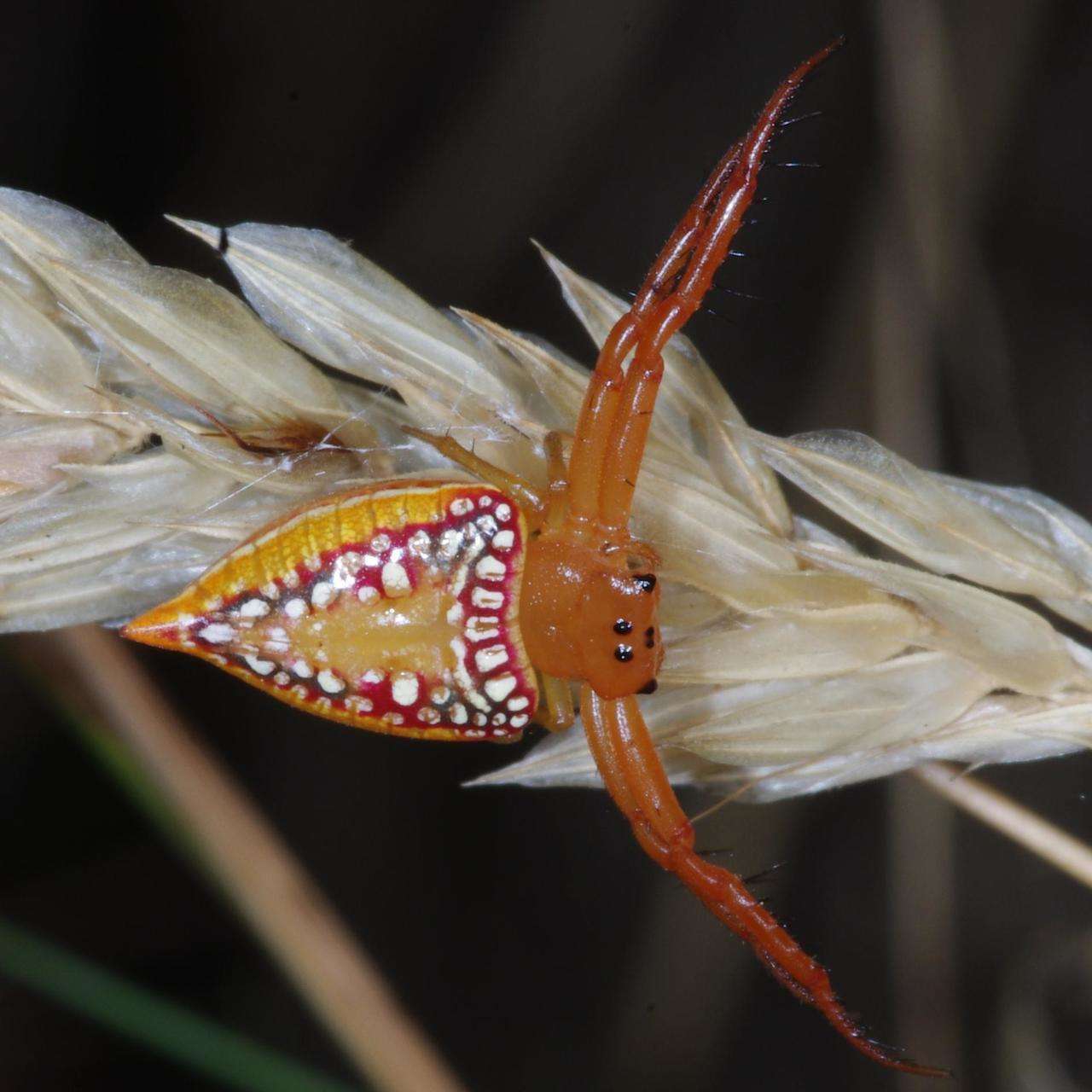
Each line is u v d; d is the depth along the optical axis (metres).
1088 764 0.13
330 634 0.11
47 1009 0.13
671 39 0.15
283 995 0.13
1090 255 0.15
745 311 0.14
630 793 0.11
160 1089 0.13
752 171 0.11
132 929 0.13
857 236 0.14
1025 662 0.11
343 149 0.14
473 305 0.14
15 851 0.13
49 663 0.12
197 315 0.11
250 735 0.14
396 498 0.11
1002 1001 0.13
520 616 0.11
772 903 0.11
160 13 0.14
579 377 0.11
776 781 0.11
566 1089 0.14
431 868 0.14
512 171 0.15
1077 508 0.14
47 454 0.11
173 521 0.11
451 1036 0.14
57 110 0.14
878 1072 0.13
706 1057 0.13
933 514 0.11
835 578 0.11
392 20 0.14
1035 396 0.15
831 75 0.15
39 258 0.11
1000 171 0.14
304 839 0.14
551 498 0.11
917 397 0.13
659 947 0.14
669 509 0.11
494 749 0.15
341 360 0.11
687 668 0.11
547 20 0.15
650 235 0.15
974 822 0.14
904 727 0.11
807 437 0.11
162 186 0.14
